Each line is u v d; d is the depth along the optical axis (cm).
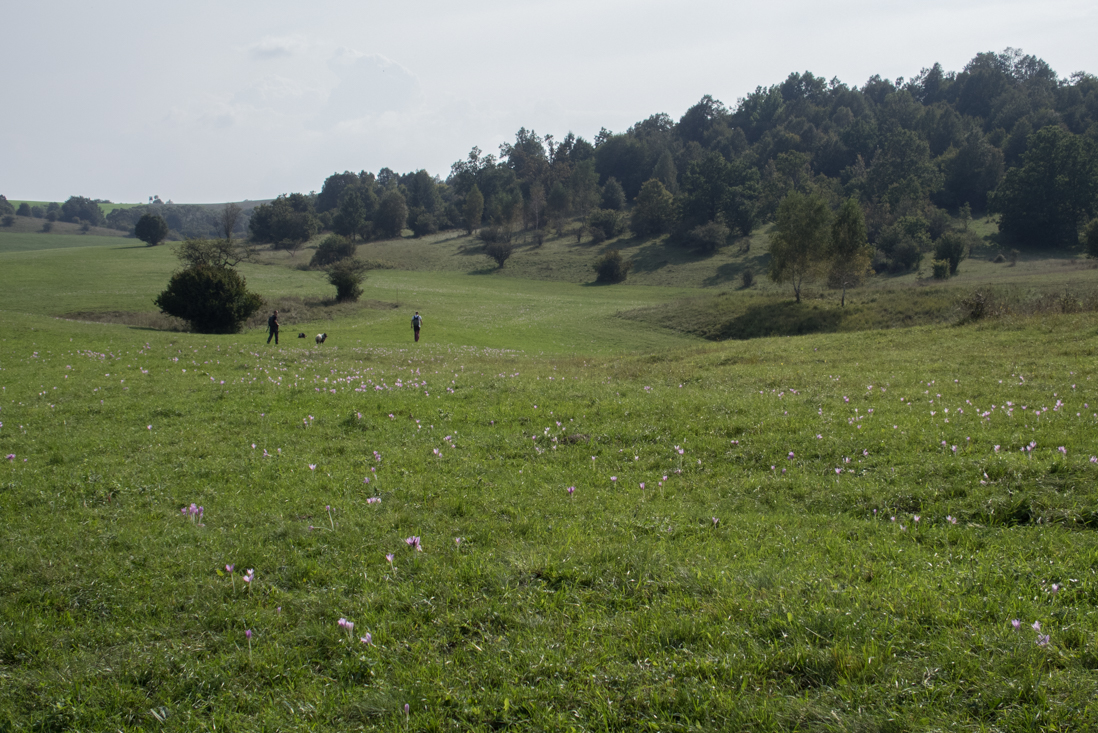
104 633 594
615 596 617
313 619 607
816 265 7288
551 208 19262
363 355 3188
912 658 486
